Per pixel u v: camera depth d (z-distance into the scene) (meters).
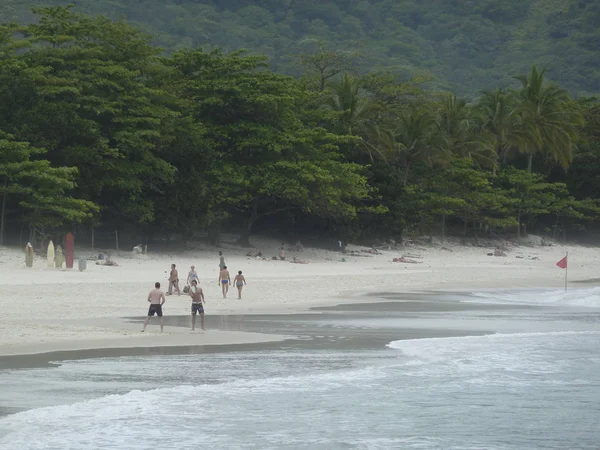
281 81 115.94
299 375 32.81
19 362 33.19
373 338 43.06
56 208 88.62
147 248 105.56
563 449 24.28
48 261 79.69
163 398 28.12
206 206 106.88
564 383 33.16
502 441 24.92
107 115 98.50
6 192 89.81
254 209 118.19
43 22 105.69
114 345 37.88
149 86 108.62
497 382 33.06
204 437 24.25
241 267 95.06
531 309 61.41
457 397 30.30
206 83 112.06
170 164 102.44
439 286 82.56
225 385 30.44
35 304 53.66
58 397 27.52
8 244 94.00
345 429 25.67
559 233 190.88
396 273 97.31
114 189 99.94
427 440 24.86
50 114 92.62
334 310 57.00
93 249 97.62
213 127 111.12
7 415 25.28
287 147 111.00
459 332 46.81
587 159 194.38
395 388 31.33
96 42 106.25
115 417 25.58
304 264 105.44
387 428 25.97
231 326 46.56
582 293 75.44
